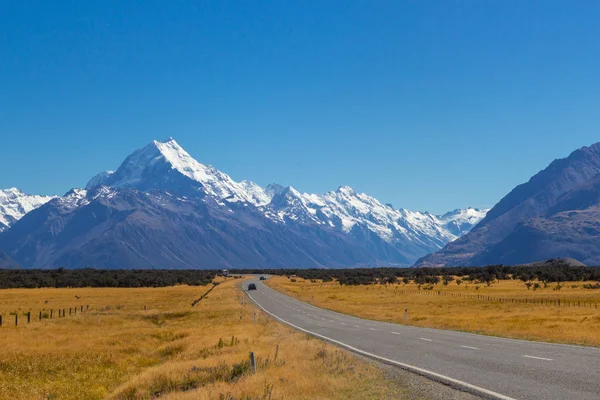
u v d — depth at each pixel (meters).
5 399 20.14
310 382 16.08
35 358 27.33
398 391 15.16
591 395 13.23
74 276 161.12
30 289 127.31
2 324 47.84
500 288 119.12
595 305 65.56
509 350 22.66
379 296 95.62
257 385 15.90
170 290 121.88
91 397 20.80
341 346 27.00
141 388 19.22
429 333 32.69
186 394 15.91
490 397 13.55
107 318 56.16
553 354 20.94
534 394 13.59
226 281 183.88
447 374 17.23
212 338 31.30
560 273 151.00
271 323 43.94
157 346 32.50
